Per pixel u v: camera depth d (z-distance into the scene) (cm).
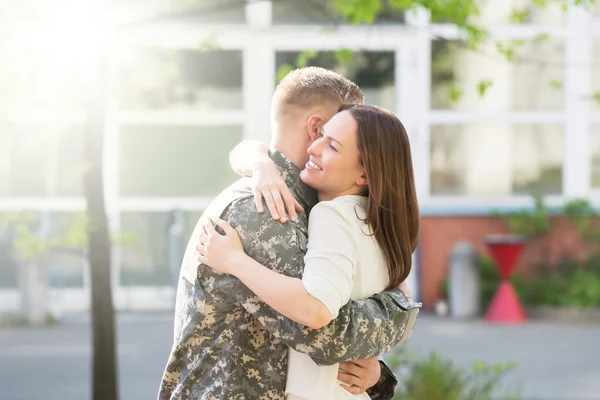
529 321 1580
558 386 1064
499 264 1595
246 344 340
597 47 1738
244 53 1681
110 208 1666
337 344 329
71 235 867
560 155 1744
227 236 335
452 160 1734
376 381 359
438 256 1694
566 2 762
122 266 1661
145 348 1295
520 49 1731
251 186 347
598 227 1705
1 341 1372
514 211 1692
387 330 344
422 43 1697
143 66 851
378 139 349
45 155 1645
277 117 366
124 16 938
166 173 1677
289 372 341
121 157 1669
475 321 1577
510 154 1741
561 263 1694
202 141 1681
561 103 1741
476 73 1722
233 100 1686
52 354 1268
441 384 792
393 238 354
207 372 342
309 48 1677
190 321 344
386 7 866
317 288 323
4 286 1606
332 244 335
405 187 356
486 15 1719
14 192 1641
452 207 1709
